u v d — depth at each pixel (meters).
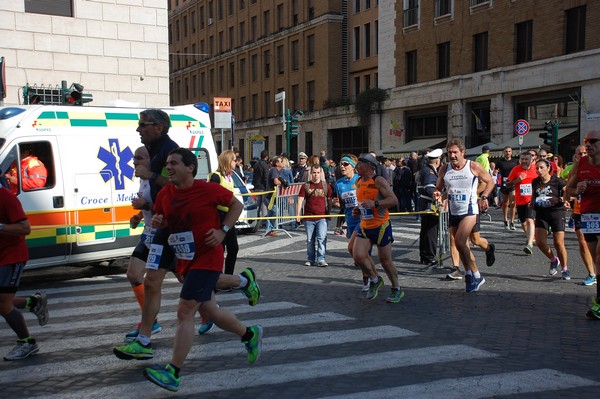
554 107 28.92
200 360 5.70
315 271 10.86
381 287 9.24
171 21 72.31
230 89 60.12
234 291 9.03
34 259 9.95
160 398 4.76
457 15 33.38
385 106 39.03
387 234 8.09
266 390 4.89
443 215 11.09
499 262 11.48
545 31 28.61
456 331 6.70
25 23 18.78
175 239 4.87
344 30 46.47
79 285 10.01
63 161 10.30
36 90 18.88
